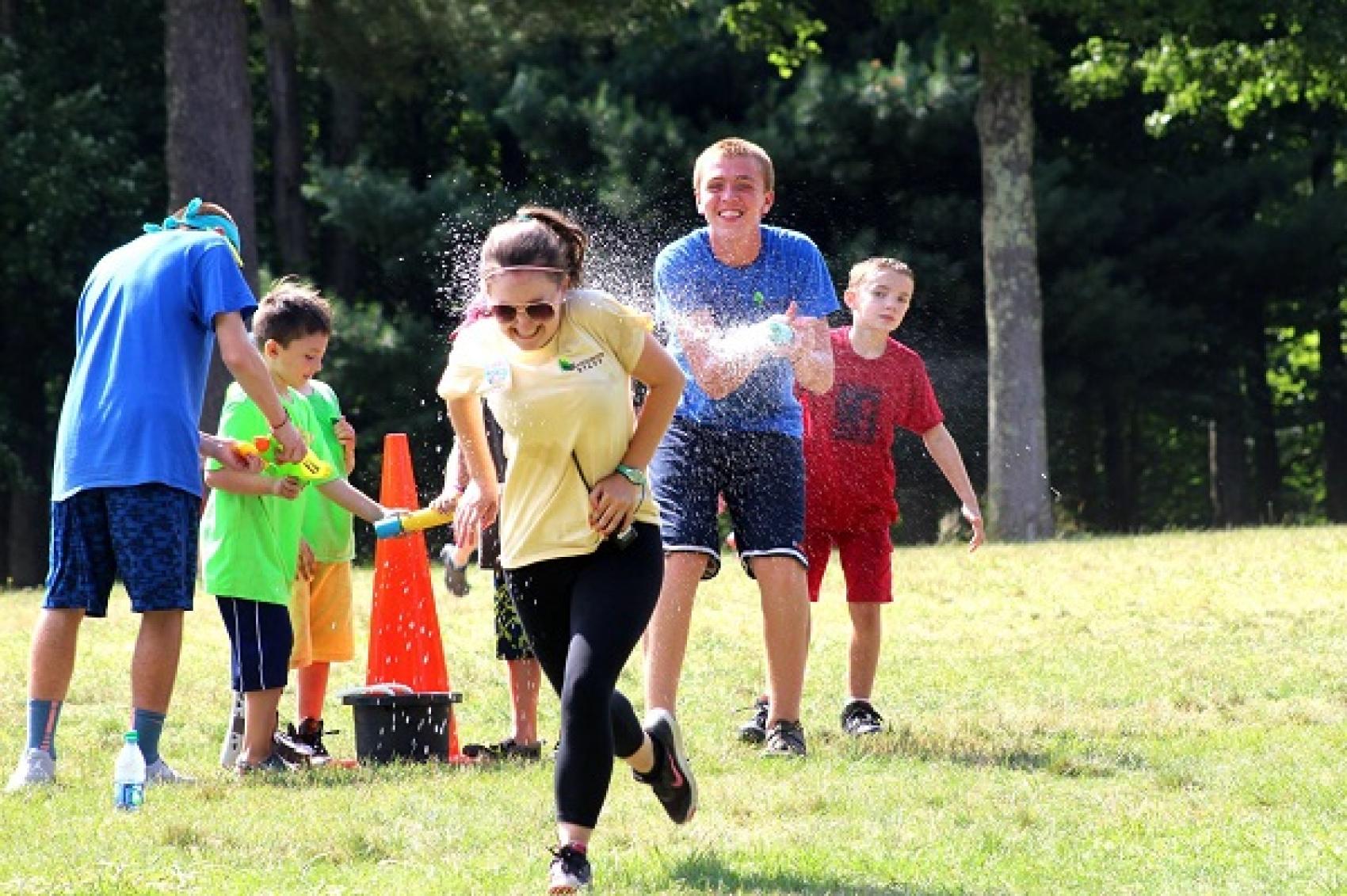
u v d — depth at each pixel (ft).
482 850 48.03
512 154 285.64
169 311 59.06
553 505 44.37
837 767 60.34
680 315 62.85
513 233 43.24
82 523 59.11
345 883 43.78
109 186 264.52
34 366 285.43
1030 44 212.43
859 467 69.67
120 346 58.85
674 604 61.21
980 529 72.08
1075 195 259.39
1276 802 53.62
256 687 61.87
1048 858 46.37
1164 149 294.05
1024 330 219.20
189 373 59.31
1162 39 226.38
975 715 72.59
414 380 245.04
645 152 243.40
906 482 241.35
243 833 49.67
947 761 61.36
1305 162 283.59
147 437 58.23
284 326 64.49
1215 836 48.85
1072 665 86.12
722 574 132.98
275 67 274.57
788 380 63.10
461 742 70.13
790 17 224.94
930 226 244.42
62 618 59.88
